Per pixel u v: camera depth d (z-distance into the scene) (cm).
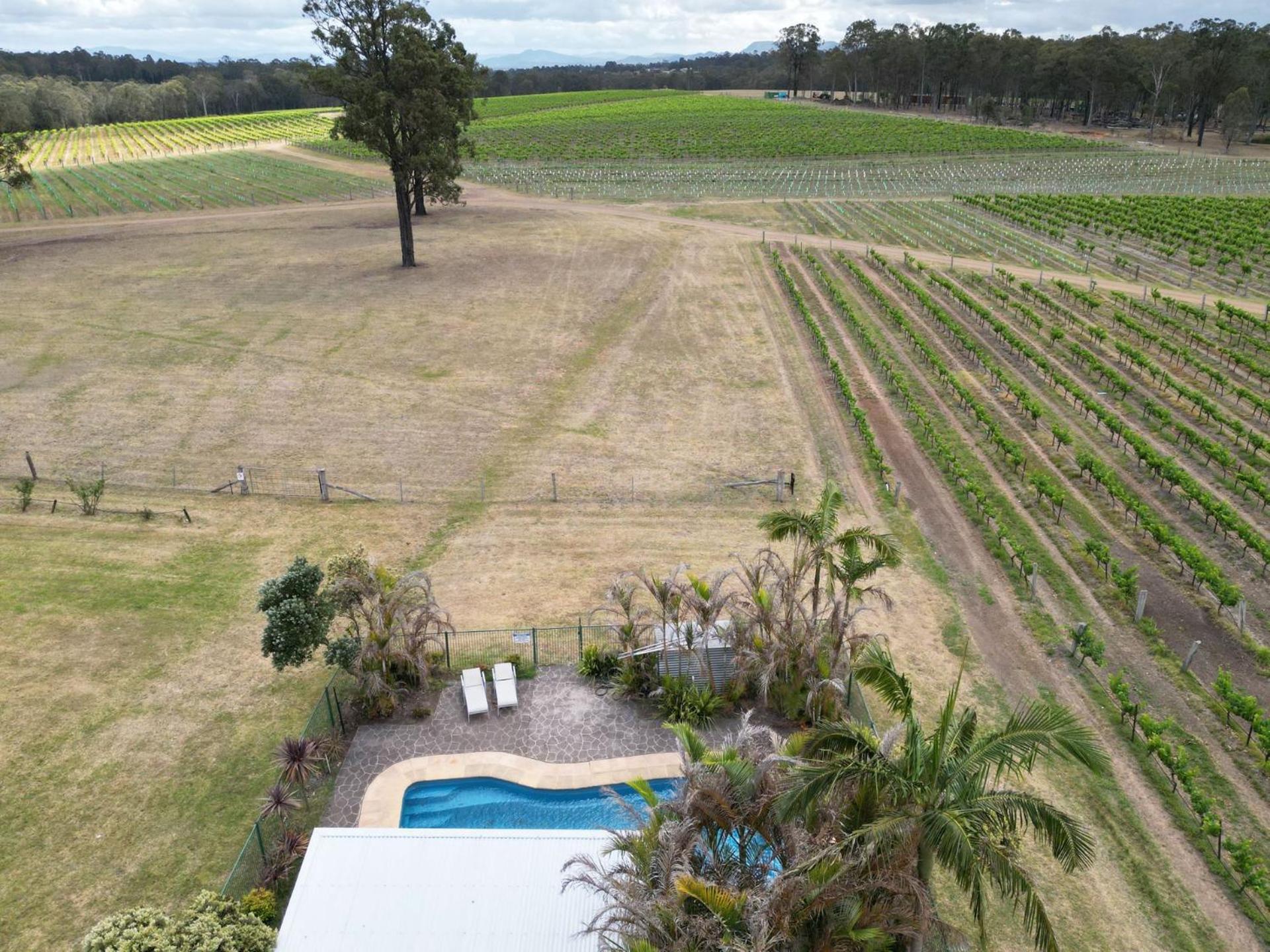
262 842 1986
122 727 2431
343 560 2502
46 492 3841
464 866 1789
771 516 2431
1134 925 1872
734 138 16825
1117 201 10262
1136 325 5703
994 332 5997
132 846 2050
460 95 7369
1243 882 1928
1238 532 3234
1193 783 2214
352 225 9619
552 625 2888
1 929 1839
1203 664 2723
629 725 2441
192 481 3953
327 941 1641
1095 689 2611
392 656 2470
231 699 2545
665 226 9488
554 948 1627
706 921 1365
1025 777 2255
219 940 1504
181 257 8169
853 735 1511
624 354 5622
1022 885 1336
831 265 7862
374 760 2305
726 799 1553
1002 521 3597
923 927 1400
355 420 4612
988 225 9450
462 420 4631
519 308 6575
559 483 3941
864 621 2939
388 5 6700
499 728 2425
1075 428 4481
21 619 2922
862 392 5006
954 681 2645
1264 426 4419
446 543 3431
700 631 2478
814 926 1411
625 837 1675
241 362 5441
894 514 3691
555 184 12188
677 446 4334
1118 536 3478
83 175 13288
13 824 2106
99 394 4928
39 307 6525
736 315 6438
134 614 2959
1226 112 14675
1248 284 7081
